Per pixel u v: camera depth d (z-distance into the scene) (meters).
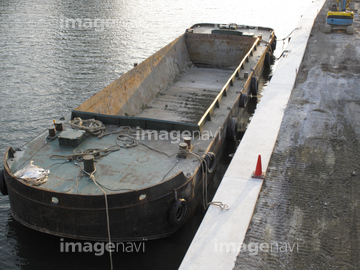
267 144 11.39
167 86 17.38
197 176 9.48
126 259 8.59
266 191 9.38
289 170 10.27
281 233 8.03
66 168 9.13
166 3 37.78
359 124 12.87
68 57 22.06
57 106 16.36
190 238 9.23
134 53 23.12
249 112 16.28
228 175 9.88
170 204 8.69
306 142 11.71
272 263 7.26
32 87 18.05
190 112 14.91
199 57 20.73
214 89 17.47
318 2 36.03
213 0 39.88
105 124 11.33
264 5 38.12
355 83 16.56
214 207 8.68
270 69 21.47
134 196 8.13
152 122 11.02
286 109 13.97
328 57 20.25
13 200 8.81
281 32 29.42
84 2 36.19
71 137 10.00
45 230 8.60
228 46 20.19
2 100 16.67
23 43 24.19
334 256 7.44
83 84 18.58
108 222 8.20
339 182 9.73
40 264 8.45
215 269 7.09
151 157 9.72
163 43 25.23
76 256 8.66
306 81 16.83
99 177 8.82
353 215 8.55
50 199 8.14
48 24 28.58
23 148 9.96
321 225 8.26
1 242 8.99
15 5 34.09
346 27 24.75
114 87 13.24
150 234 8.77
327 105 14.34
